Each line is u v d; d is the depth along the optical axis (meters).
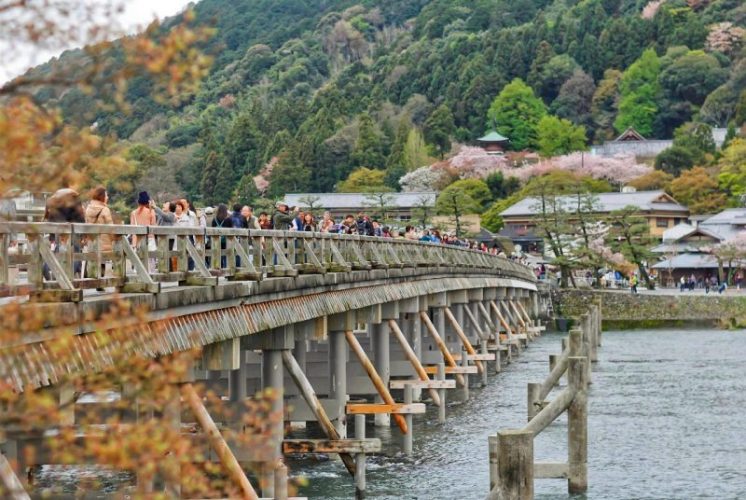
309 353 38.66
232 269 21.86
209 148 148.38
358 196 143.12
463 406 47.75
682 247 140.25
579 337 41.16
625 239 124.44
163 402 14.10
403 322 50.25
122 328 14.98
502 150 193.38
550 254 145.62
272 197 144.62
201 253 20.36
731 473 32.97
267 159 161.25
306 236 27.27
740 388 53.81
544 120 195.75
